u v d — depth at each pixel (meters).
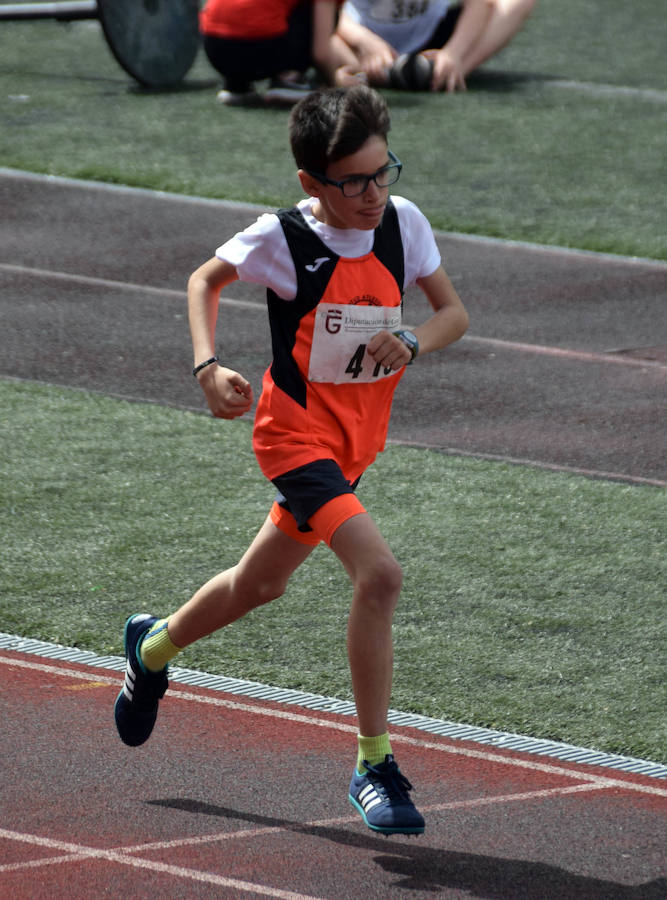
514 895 12.23
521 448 25.09
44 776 14.24
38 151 47.53
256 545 13.20
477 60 59.09
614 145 50.41
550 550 20.77
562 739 15.32
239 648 17.55
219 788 14.11
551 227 40.84
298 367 12.71
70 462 23.97
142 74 57.34
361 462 13.35
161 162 46.56
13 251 37.66
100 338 31.06
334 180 12.10
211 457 24.44
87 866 12.59
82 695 16.16
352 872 12.57
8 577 19.48
